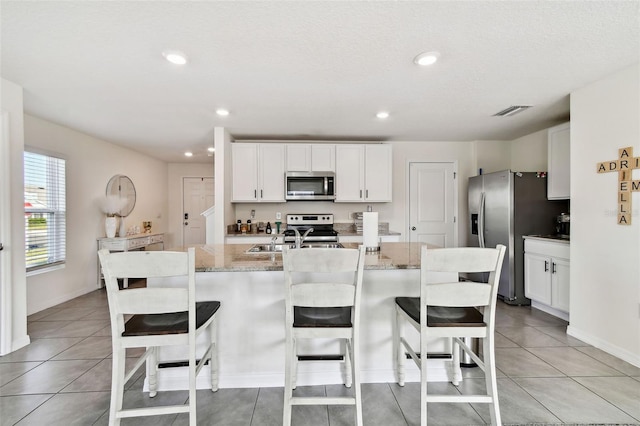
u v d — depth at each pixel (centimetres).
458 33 166
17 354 226
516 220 338
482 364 154
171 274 136
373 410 165
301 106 285
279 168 401
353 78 224
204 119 326
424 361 146
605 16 151
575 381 189
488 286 146
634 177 206
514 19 154
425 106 288
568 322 288
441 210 450
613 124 219
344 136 409
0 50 181
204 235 629
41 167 330
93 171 406
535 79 227
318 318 154
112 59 193
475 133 396
